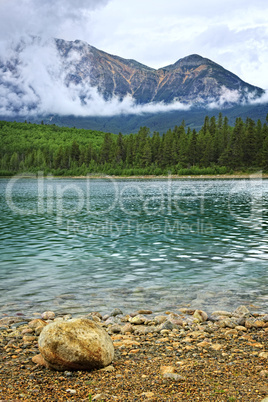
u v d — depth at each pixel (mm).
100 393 6508
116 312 11906
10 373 7445
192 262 19078
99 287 15000
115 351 8703
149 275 16734
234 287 14883
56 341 7586
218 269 17656
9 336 9852
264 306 12695
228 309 12422
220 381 6902
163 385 6773
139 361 8047
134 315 11836
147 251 21906
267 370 7324
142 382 6926
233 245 23453
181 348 8906
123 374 7332
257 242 24359
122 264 18844
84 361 7504
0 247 23484
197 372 7359
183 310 12125
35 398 6355
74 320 8016
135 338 9727
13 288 14898
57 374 7383
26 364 7945
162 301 13266
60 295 13961
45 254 21359
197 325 10734
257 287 14867
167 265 18516
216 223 34031
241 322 10836
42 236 27797
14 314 11922
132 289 14703
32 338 9555
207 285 15188
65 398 6355
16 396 6426
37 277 16547
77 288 14867
